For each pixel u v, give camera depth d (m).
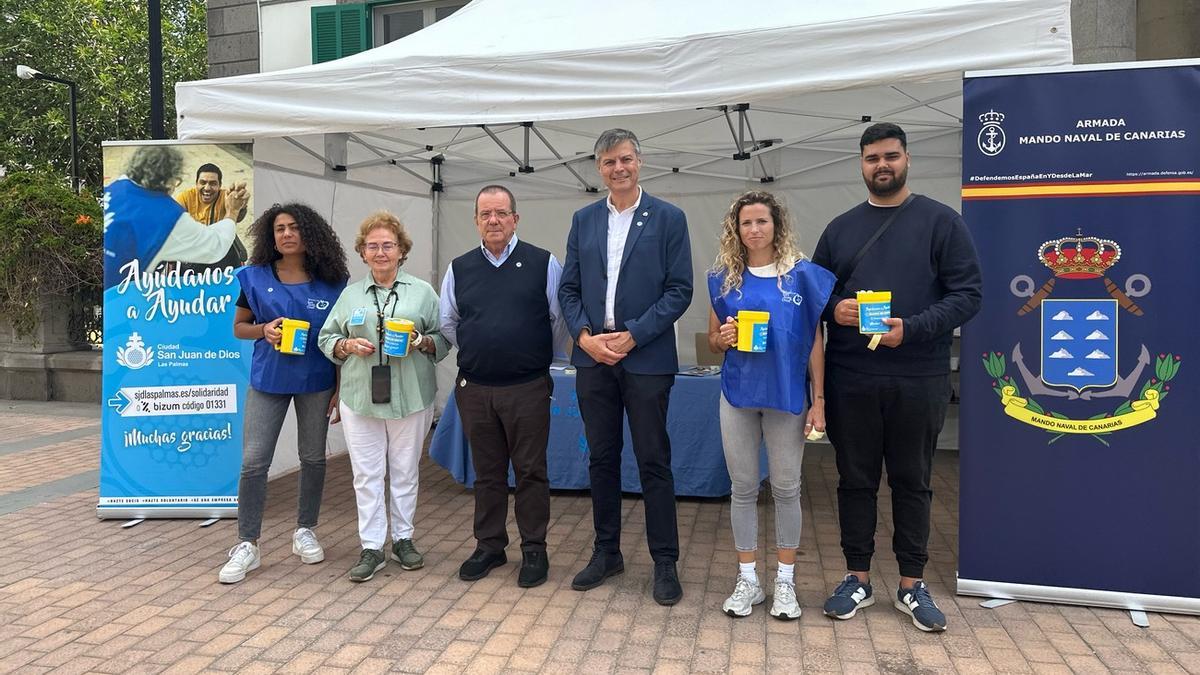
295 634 3.10
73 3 20.38
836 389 3.11
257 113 4.30
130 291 4.80
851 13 3.67
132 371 4.78
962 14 3.35
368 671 2.79
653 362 3.29
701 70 3.65
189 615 3.29
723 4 4.13
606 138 3.27
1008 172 3.27
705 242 7.09
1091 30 7.42
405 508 3.83
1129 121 3.15
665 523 3.40
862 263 3.06
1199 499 3.13
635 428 3.34
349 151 6.15
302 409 3.88
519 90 3.88
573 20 4.42
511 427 3.54
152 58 9.15
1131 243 3.16
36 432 7.89
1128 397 3.19
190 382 4.77
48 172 18.00
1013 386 3.30
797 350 3.01
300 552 3.94
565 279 3.46
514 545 4.22
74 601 3.46
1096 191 3.19
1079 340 3.22
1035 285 3.26
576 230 3.46
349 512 4.91
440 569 3.83
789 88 3.55
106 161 4.78
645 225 3.29
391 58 4.07
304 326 3.62
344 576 3.75
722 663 2.81
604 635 3.05
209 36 10.10
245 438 3.81
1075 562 3.27
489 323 3.46
